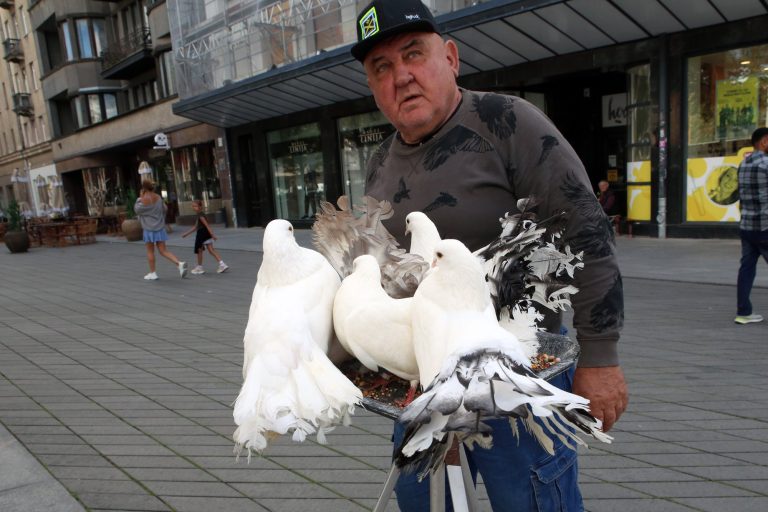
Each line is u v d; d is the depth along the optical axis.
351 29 11.53
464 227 1.50
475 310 1.11
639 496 2.39
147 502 2.51
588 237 1.36
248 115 15.66
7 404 3.83
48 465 2.88
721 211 8.75
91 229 19.03
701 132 8.81
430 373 1.08
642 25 8.56
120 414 3.58
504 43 9.38
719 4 7.78
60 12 25.38
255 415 1.02
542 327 1.52
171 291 8.35
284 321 1.16
